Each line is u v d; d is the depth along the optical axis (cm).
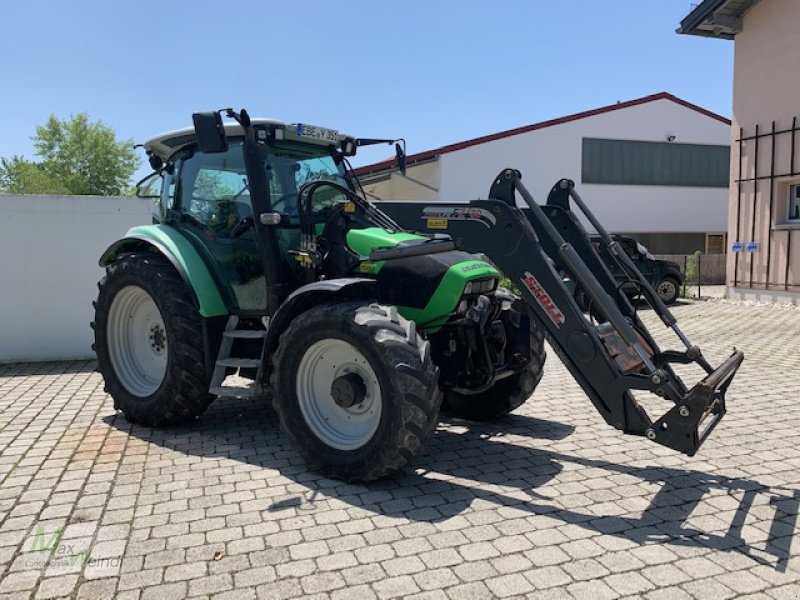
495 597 275
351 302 413
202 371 506
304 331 410
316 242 473
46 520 353
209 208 524
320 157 539
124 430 521
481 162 2084
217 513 361
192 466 436
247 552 316
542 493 385
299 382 421
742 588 280
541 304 397
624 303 439
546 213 467
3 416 561
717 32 1391
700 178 2352
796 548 316
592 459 443
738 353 429
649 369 362
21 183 4012
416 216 454
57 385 680
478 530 337
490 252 411
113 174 4959
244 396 464
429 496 382
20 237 785
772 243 1316
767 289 1334
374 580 290
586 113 2181
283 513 360
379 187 1969
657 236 2369
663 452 456
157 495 387
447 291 439
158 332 549
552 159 2159
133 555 314
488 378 452
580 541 324
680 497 377
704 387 345
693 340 923
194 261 511
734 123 1378
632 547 318
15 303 792
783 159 1278
